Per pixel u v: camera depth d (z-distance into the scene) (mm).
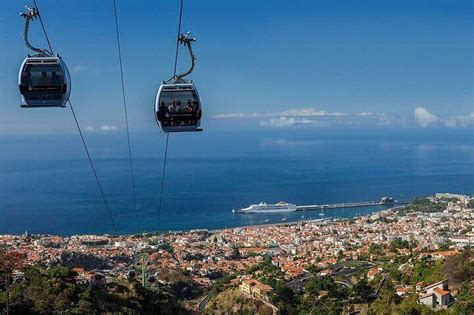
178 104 30484
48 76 28969
